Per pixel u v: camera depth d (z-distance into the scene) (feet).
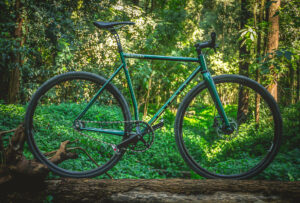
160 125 6.30
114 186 5.31
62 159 6.25
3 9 20.66
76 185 5.36
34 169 5.11
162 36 26.27
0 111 13.99
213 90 6.33
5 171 5.20
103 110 15.44
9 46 19.80
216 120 6.45
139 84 27.71
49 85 6.00
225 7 30.50
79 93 13.52
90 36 21.79
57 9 20.49
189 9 31.40
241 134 8.85
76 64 22.25
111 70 21.85
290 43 19.12
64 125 14.14
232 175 6.17
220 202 4.93
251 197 4.94
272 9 17.01
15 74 21.33
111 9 22.24
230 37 30.71
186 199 5.02
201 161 11.26
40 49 22.56
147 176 12.78
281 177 8.23
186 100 6.31
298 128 11.96
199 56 6.40
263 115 8.50
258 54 17.70
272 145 6.19
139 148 6.28
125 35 22.88
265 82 16.76
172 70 26.43
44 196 5.20
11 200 5.17
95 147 11.85
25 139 5.52
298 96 23.68
